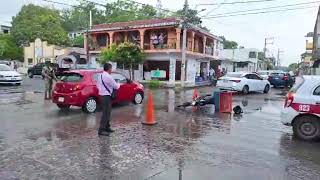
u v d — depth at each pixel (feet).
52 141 26.50
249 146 26.27
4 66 86.89
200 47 130.93
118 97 47.09
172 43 113.39
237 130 32.65
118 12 212.02
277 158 23.11
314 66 133.90
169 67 113.19
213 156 23.25
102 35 133.49
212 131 31.91
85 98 41.24
